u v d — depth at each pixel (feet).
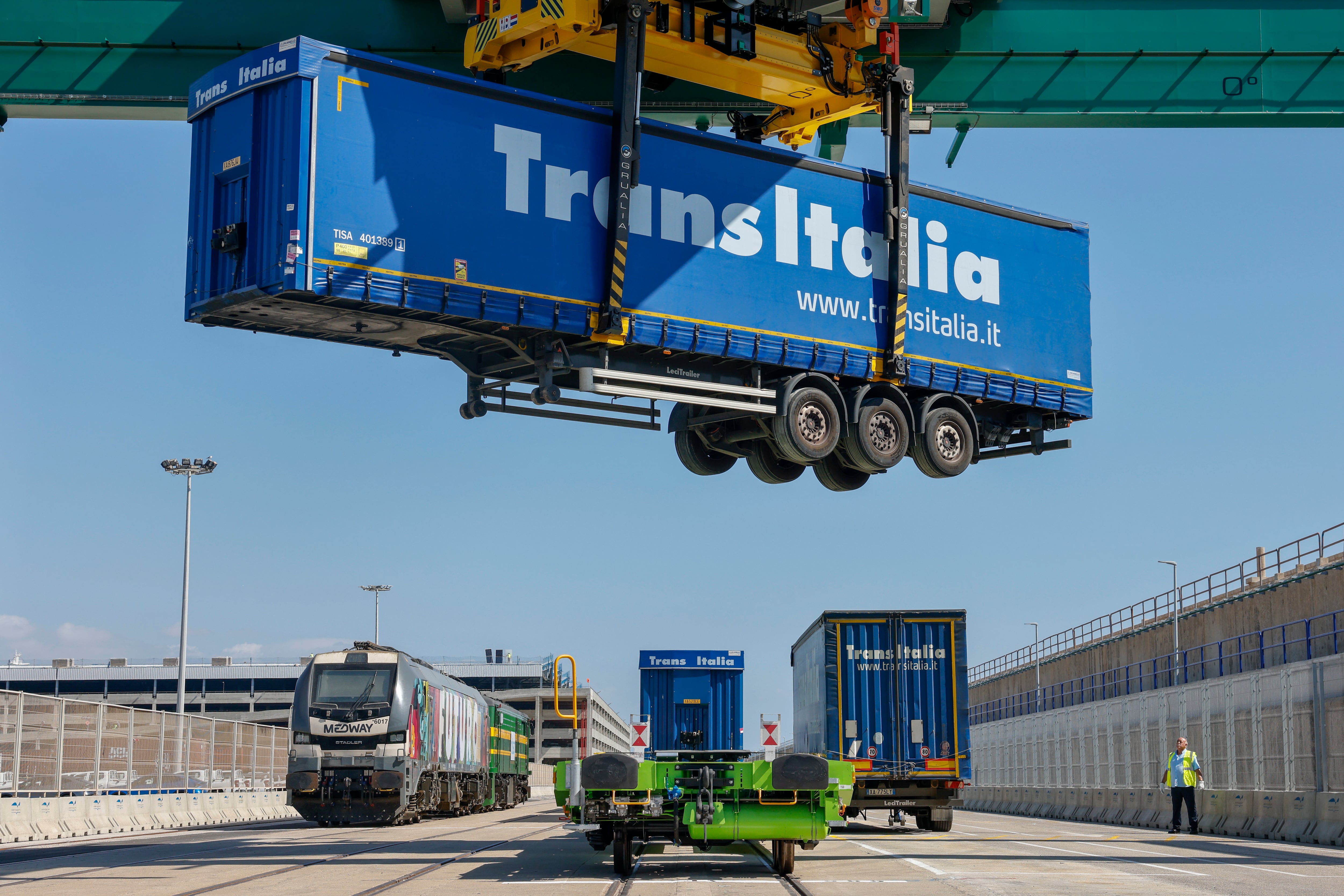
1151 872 44.70
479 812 134.62
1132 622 146.82
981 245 70.33
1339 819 66.03
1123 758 112.98
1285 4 78.02
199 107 53.78
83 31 74.54
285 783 135.74
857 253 65.26
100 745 86.17
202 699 401.29
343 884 40.65
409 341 59.21
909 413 67.62
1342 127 78.28
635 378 59.11
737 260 61.11
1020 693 193.26
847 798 46.57
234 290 51.62
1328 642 98.22
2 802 71.00
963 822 104.58
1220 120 77.46
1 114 75.82
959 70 77.10
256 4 75.20
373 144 51.85
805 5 72.23
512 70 61.21
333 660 86.28
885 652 73.72
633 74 57.11
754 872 45.06
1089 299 74.95
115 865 50.83
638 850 57.82
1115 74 77.30
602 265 57.11
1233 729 89.45
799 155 63.77
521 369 61.36
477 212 53.98
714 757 47.65
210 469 172.76
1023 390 71.05
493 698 149.89
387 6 75.36
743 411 63.10
